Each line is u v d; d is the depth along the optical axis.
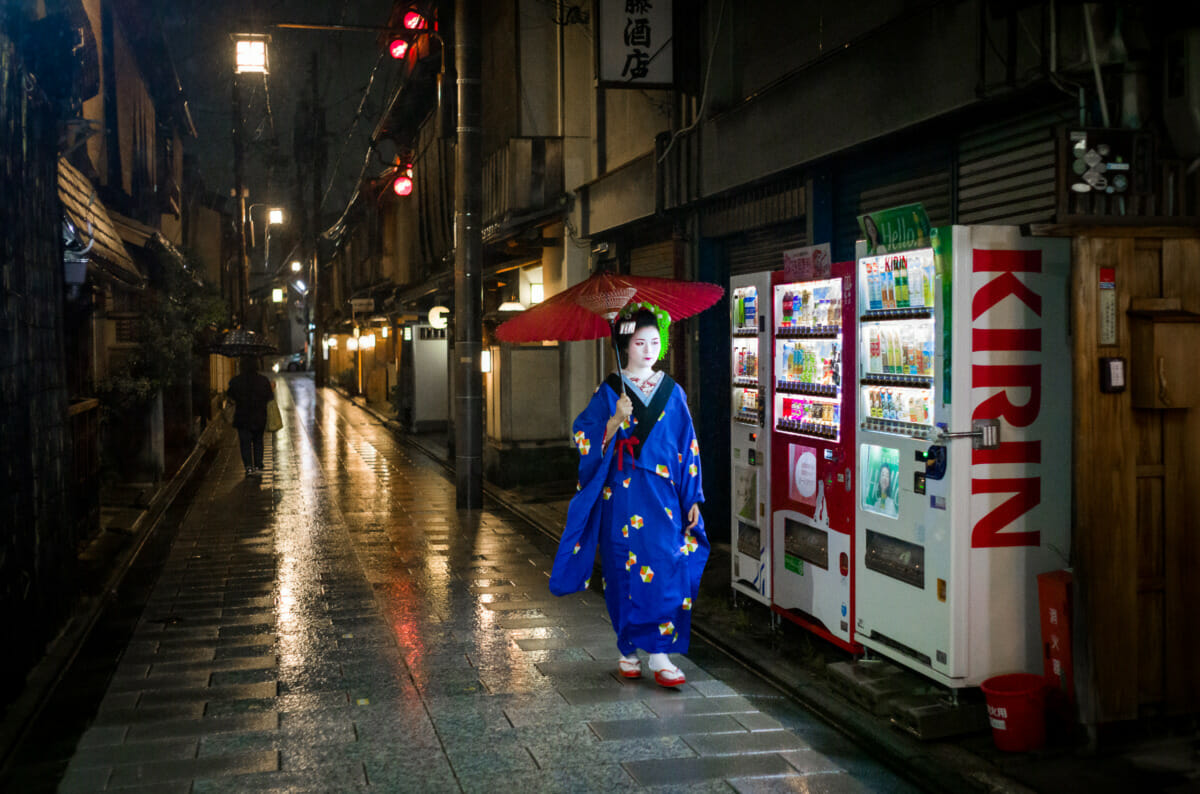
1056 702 4.82
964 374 4.86
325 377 52.91
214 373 30.86
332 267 56.44
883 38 6.99
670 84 10.29
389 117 25.39
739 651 6.46
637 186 12.05
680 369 11.03
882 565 5.46
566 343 15.10
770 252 9.52
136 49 15.93
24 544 6.09
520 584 8.66
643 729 5.12
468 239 13.00
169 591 8.43
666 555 5.73
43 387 6.95
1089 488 4.61
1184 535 4.79
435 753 4.79
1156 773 4.43
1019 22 5.63
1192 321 4.60
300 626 7.25
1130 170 4.72
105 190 13.90
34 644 6.25
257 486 15.53
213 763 4.66
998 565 4.96
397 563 9.58
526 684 5.87
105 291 14.11
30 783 4.44
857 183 7.89
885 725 5.05
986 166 6.37
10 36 6.28
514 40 15.20
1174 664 4.79
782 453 6.62
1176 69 4.96
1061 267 5.01
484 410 16.53
